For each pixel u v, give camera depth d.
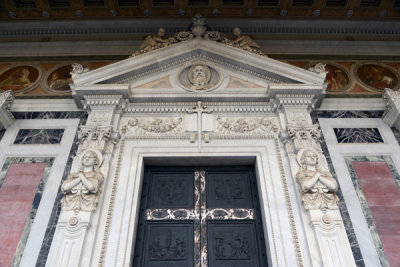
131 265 4.60
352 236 4.88
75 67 6.43
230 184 5.66
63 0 8.08
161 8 8.34
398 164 5.71
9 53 8.04
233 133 5.87
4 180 5.50
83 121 6.42
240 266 4.86
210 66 6.84
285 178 5.23
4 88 7.21
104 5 8.20
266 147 5.68
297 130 5.59
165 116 6.14
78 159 5.23
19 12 8.20
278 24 8.41
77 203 4.65
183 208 5.39
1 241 4.82
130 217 4.86
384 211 5.16
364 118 6.48
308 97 6.13
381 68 7.67
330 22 8.36
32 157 5.81
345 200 5.26
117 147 5.64
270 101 6.20
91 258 4.36
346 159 5.78
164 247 5.01
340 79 7.41
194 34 7.34
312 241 4.46
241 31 8.45
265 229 4.91
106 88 6.05
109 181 5.17
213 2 8.30
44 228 4.95
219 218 5.30
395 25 8.31
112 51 8.11
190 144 5.73
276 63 6.48
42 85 7.28
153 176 5.73
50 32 8.34
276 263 4.44
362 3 8.20
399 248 4.78
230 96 6.16
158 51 6.75
